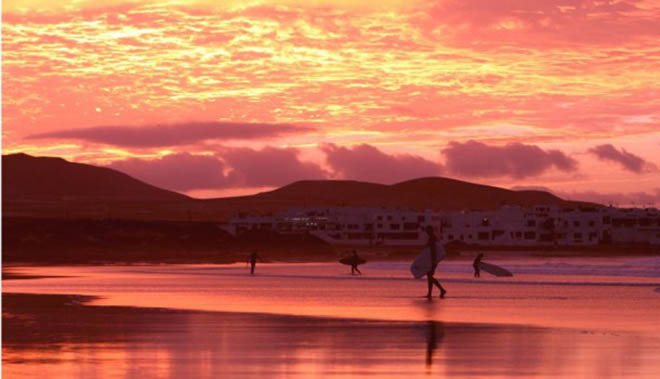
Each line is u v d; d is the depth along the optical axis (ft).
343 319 151.74
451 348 108.58
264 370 90.53
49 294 236.84
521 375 87.20
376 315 161.89
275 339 119.03
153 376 86.38
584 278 360.07
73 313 164.86
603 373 88.28
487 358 99.35
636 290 259.80
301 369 91.15
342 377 86.07
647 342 114.83
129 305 189.57
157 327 136.56
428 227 225.15
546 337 121.19
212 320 148.66
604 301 206.80
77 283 312.29
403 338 120.26
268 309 177.78
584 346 110.42
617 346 110.32
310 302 201.67
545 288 274.16
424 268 225.76
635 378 85.40
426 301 206.28
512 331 130.31
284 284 305.94
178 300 209.05
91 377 85.61
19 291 253.85
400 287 281.54
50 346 110.63
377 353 103.91
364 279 352.49
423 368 91.81
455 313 167.22
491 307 184.96
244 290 260.42
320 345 112.06
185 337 121.29
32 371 89.61
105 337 121.39
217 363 95.50
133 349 107.76
